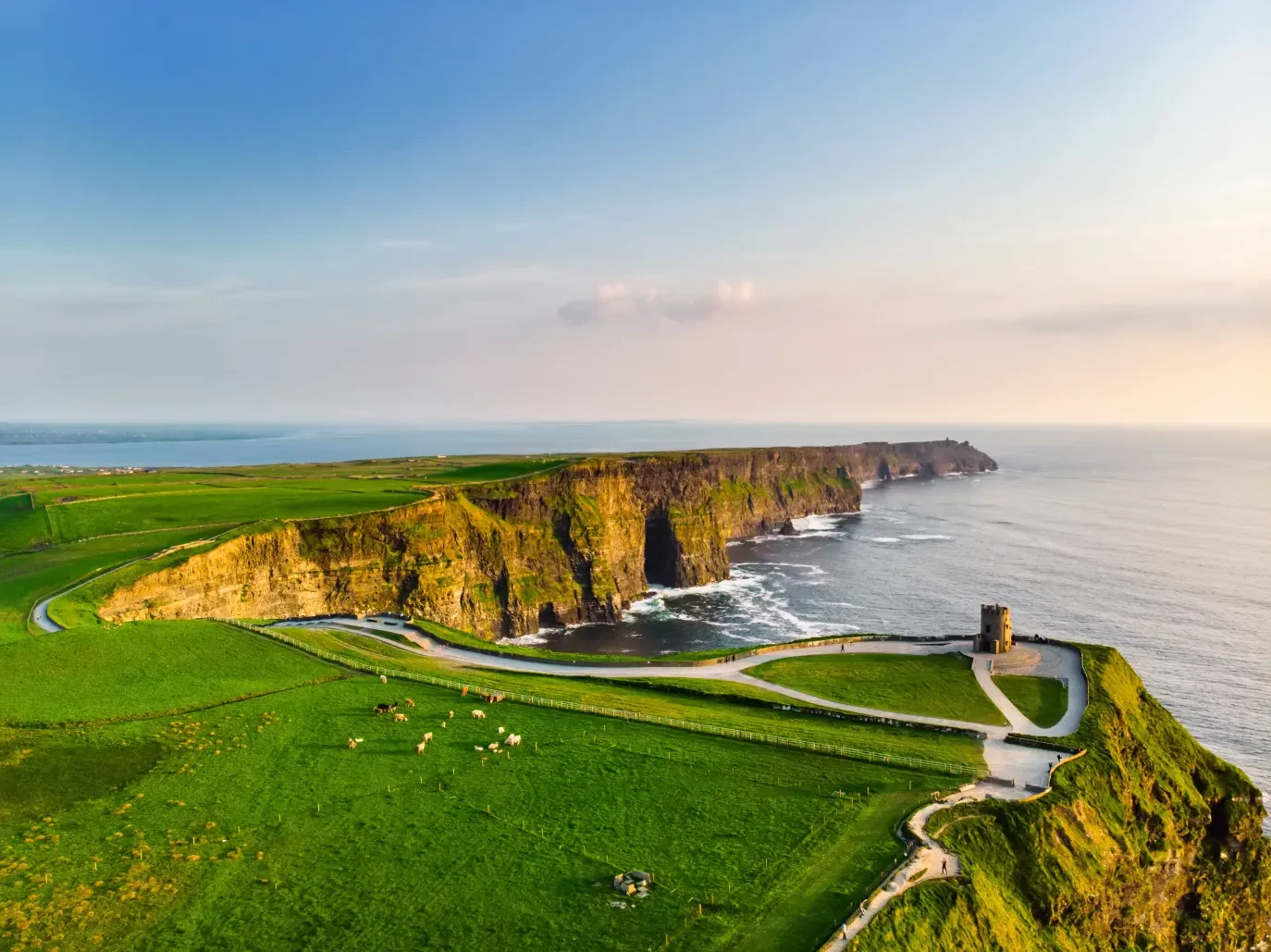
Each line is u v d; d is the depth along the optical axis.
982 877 47.19
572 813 52.66
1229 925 73.06
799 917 41.00
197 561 120.44
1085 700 77.69
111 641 83.50
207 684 75.88
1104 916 55.16
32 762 56.41
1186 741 82.50
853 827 50.66
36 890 42.44
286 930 40.12
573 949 38.97
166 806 52.34
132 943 38.81
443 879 44.81
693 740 65.62
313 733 65.31
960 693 80.69
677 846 48.50
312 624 116.88
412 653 98.44
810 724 71.69
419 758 61.19
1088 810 58.50
